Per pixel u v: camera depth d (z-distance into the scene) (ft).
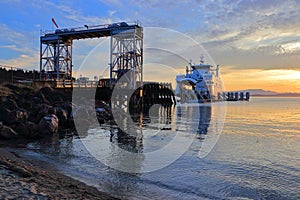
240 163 33.96
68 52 146.20
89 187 22.41
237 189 24.36
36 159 32.60
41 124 53.36
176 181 26.00
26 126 49.83
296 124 92.73
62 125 63.36
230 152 40.96
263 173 29.66
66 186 21.42
